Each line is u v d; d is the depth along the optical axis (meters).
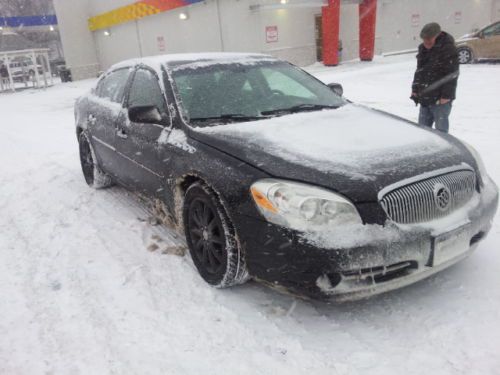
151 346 2.58
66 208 4.85
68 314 2.93
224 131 3.11
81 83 26.72
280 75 4.03
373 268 2.42
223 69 3.85
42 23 32.62
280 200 2.49
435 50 5.10
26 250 3.90
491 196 2.90
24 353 2.60
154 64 3.93
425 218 2.55
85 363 2.48
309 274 2.41
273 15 18.53
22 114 14.70
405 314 2.71
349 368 2.33
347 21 20.98
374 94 10.58
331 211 2.42
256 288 3.09
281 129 3.11
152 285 3.20
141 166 3.80
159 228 4.16
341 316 2.74
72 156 7.38
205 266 3.14
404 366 2.31
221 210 2.83
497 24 14.52
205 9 19.72
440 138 3.07
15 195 5.47
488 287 2.88
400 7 22.62
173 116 3.41
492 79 11.21
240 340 2.59
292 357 2.43
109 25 26.61
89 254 3.73
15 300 3.13
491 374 2.21
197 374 2.36
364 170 2.55
